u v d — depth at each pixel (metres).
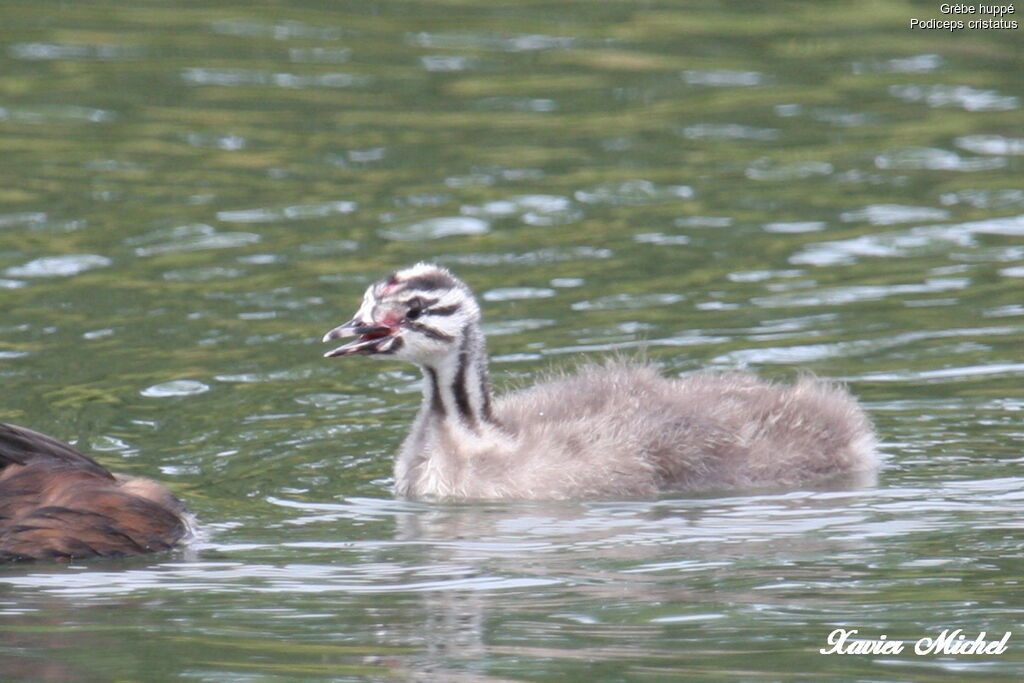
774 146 24.23
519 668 10.03
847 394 15.40
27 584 11.59
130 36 29.47
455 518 13.48
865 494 13.77
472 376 14.73
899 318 17.70
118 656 10.25
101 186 22.34
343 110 25.84
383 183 22.62
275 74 27.56
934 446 14.70
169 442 14.78
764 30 30.22
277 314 18.02
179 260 19.67
